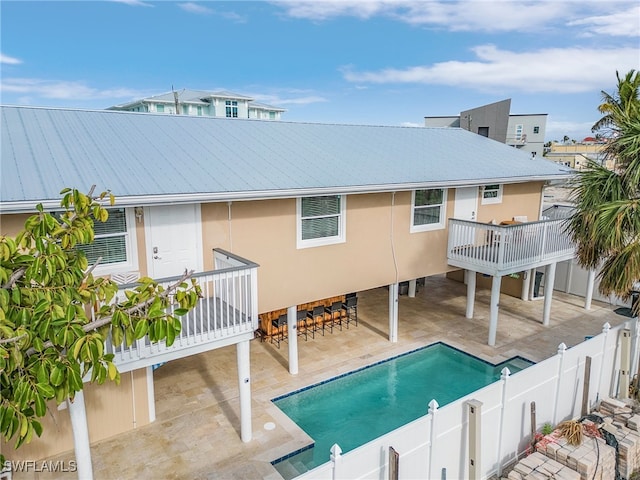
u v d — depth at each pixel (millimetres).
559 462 7668
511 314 16578
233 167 10602
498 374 12414
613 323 15609
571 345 13859
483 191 15852
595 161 10008
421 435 6695
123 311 4707
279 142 13445
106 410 9188
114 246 8781
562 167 17500
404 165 13789
